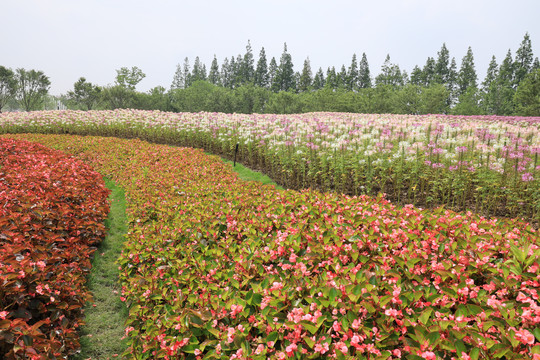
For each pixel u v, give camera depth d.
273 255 3.81
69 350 3.62
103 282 5.38
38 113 25.28
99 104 60.47
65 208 5.90
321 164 9.96
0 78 55.12
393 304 2.75
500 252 3.66
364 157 9.31
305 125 14.41
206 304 3.19
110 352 3.90
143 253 4.84
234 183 7.91
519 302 2.79
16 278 3.47
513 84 75.88
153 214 6.66
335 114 28.22
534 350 2.21
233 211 5.45
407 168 8.81
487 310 2.59
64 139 16.55
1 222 4.67
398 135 10.77
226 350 2.72
